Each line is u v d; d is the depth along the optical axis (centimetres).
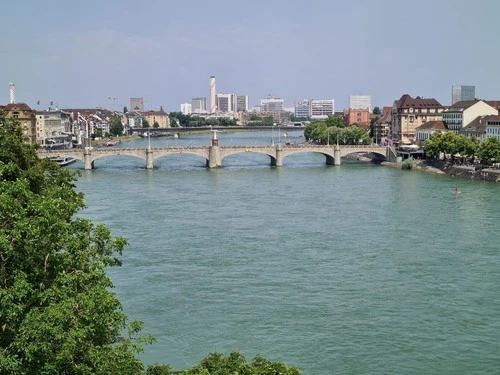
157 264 10544
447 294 8856
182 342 7419
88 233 5325
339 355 7012
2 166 4812
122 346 4516
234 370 4112
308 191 19738
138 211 15725
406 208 15938
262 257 10969
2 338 3925
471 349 7125
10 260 4162
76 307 4059
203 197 18425
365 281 9506
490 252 11081
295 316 8125
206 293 9038
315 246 11750
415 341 7338
